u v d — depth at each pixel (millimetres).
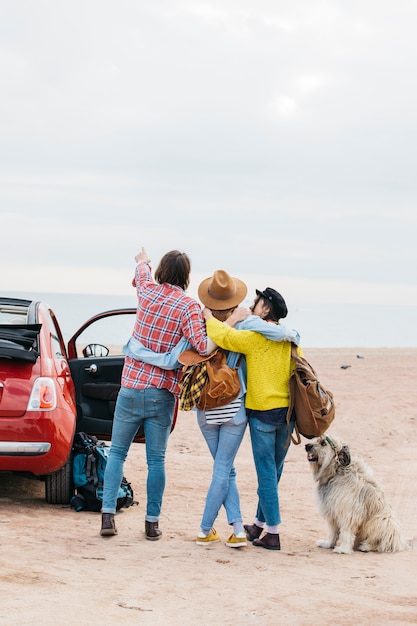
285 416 6684
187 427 15352
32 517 7379
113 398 8422
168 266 6785
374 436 14539
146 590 5309
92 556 6098
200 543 6742
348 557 6656
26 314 8297
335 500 6809
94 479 7918
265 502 6758
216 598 5230
